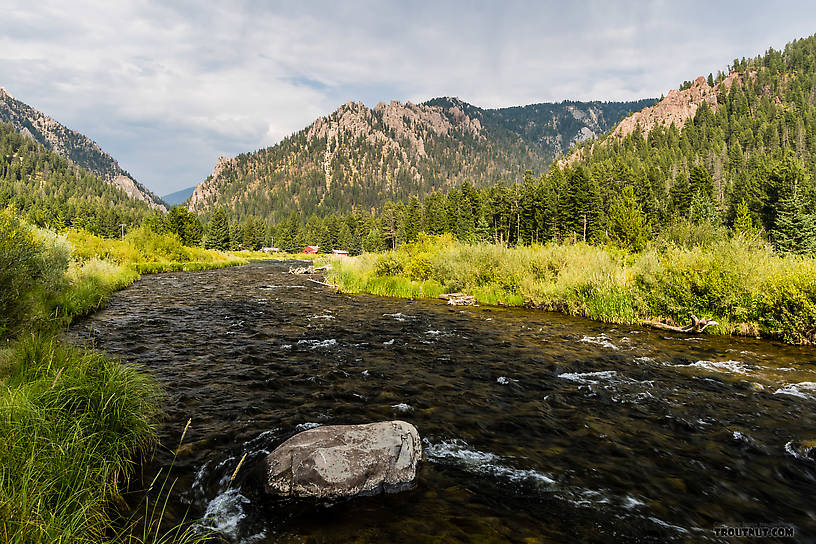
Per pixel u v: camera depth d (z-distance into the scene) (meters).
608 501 4.35
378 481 4.44
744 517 4.14
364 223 143.62
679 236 28.27
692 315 13.45
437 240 31.33
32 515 2.98
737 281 13.09
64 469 3.70
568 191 78.62
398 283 24.86
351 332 13.02
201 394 7.30
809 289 11.60
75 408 4.70
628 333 13.22
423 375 8.72
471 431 6.04
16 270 9.12
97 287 19.31
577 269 18.11
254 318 15.26
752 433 6.04
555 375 8.81
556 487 4.60
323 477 4.27
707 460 5.27
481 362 9.77
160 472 4.68
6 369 5.57
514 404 7.13
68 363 5.69
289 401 7.08
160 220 89.50
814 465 5.14
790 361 9.97
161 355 9.85
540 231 81.88
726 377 8.70
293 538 3.66
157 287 25.20
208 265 48.69
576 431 6.09
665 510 4.22
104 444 4.46
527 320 15.45
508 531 3.82
